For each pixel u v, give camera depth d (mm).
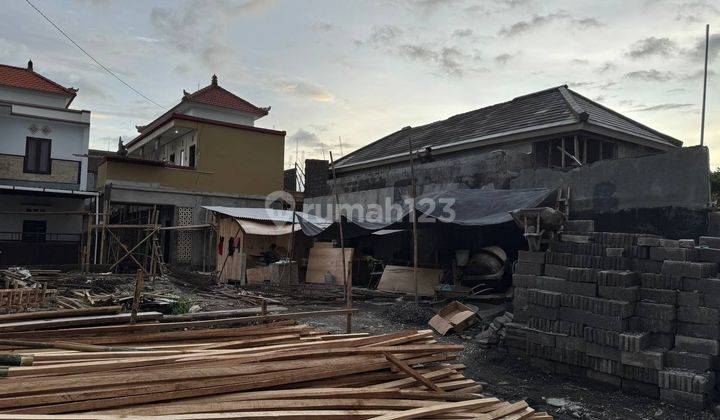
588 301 6934
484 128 18359
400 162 21047
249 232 17203
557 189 11070
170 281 15781
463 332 9508
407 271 14680
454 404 4543
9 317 5695
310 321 10625
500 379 7160
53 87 23703
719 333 6156
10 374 4043
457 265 13891
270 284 16453
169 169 21734
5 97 22453
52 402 3607
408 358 5566
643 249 6922
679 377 5984
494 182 13344
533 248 7938
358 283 16984
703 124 16078
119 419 3451
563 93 17719
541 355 7387
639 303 6699
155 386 3943
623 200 10281
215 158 23062
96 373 4238
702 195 9211
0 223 19750
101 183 21188
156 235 17750
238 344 5695
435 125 23594
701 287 6320
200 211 22219
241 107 27469
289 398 4277
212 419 3641
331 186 21984
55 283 12719
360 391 4566
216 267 19094
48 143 21203
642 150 17422
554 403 6180
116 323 6156
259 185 24125
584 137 15234
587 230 7707
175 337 5910
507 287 12984
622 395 6418
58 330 5613
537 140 15797
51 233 20516
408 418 4160
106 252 19781
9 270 13195
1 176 19875
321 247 18844
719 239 6902
